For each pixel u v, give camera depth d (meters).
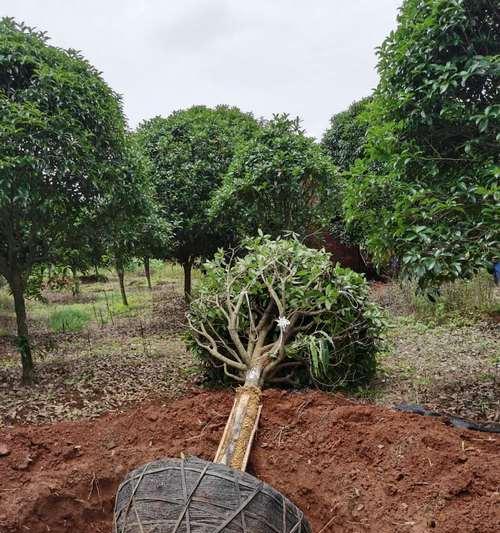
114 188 5.70
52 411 5.02
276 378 5.21
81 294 14.64
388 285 11.29
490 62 3.73
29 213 5.42
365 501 3.15
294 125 8.47
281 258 5.58
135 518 2.57
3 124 4.80
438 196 4.11
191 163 9.89
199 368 5.88
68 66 5.48
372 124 4.68
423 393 5.26
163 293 14.36
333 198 8.49
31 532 3.23
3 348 8.16
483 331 7.72
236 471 2.69
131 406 5.09
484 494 2.96
